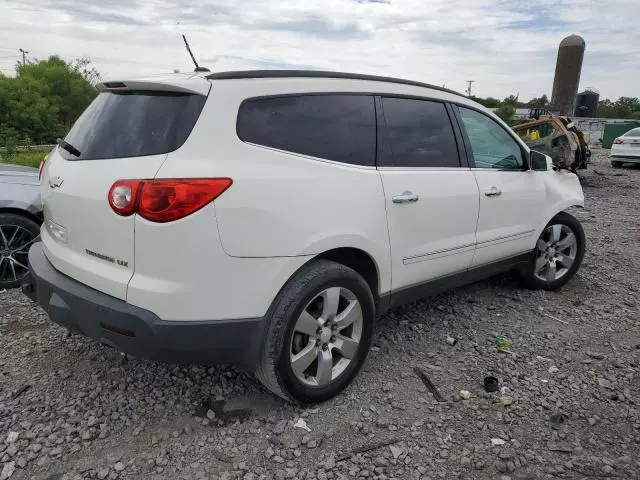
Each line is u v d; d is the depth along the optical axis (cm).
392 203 332
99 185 266
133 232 252
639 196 1230
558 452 280
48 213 318
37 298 312
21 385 323
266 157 277
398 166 347
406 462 269
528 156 468
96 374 338
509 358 381
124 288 258
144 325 254
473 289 524
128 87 290
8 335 387
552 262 516
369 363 367
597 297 514
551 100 2347
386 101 351
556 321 454
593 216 958
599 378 356
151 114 273
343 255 326
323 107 312
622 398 332
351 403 319
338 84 323
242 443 280
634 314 474
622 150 1850
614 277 577
